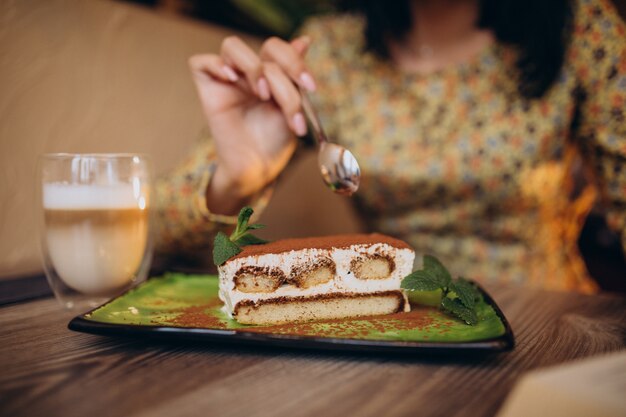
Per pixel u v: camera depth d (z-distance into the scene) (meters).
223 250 0.41
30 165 0.61
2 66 0.57
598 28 0.68
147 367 0.32
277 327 0.38
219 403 0.27
